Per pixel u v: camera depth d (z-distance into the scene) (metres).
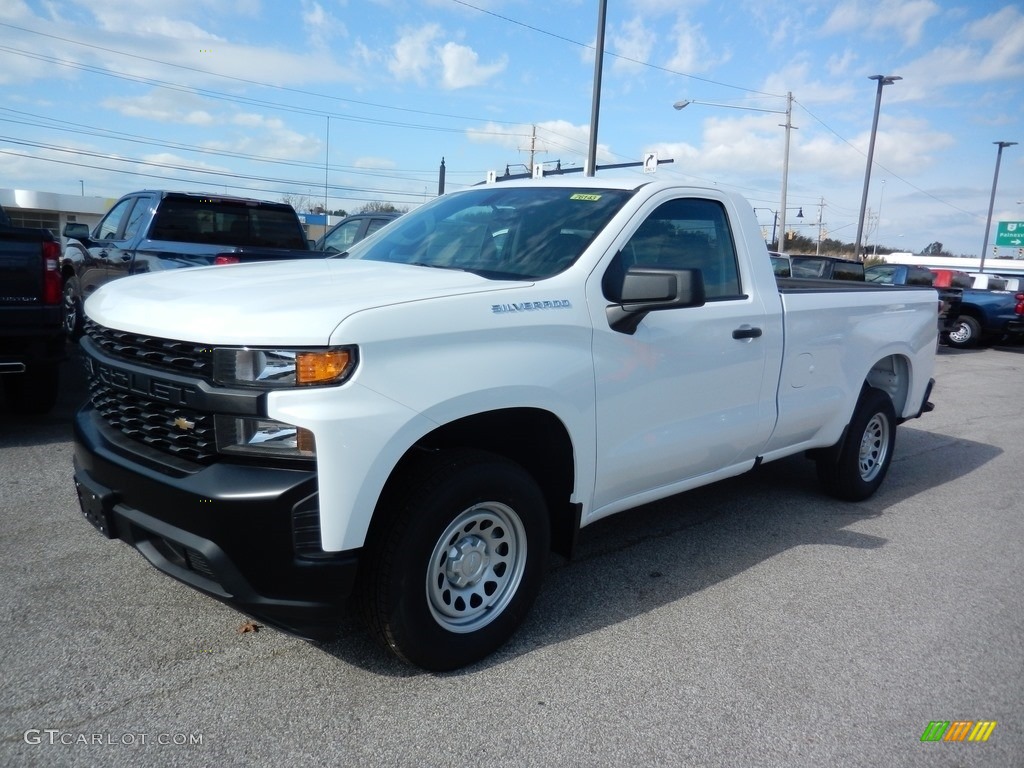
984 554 5.06
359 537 2.82
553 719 3.01
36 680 3.06
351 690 3.12
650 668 3.42
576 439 3.52
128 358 3.18
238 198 9.48
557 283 3.49
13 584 3.81
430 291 3.16
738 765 2.82
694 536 5.05
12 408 6.78
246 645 3.39
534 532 3.45
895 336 5.86
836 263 18.89
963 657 3.69
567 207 4.07
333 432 2.71
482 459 3.20
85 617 3.54
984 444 8.49
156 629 3.47
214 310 2.91
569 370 3.43
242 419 2.77
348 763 2.70
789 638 3.77
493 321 3.17
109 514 3.15
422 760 2.74
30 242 5.82
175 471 2.88
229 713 2.93
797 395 4.93
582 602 4.02
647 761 2.81
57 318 6.00
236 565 2.78
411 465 3.13
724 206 4.52
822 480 5.89
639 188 4.11
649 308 3.59
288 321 2.76
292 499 2.72
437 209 4.66
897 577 4.59
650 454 3.92
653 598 4.11
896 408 6.38
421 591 3.07
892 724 3.12
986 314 19.77
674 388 3.99
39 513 4.70
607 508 3.90
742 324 4.38
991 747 3.01
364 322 2.80
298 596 2.82
